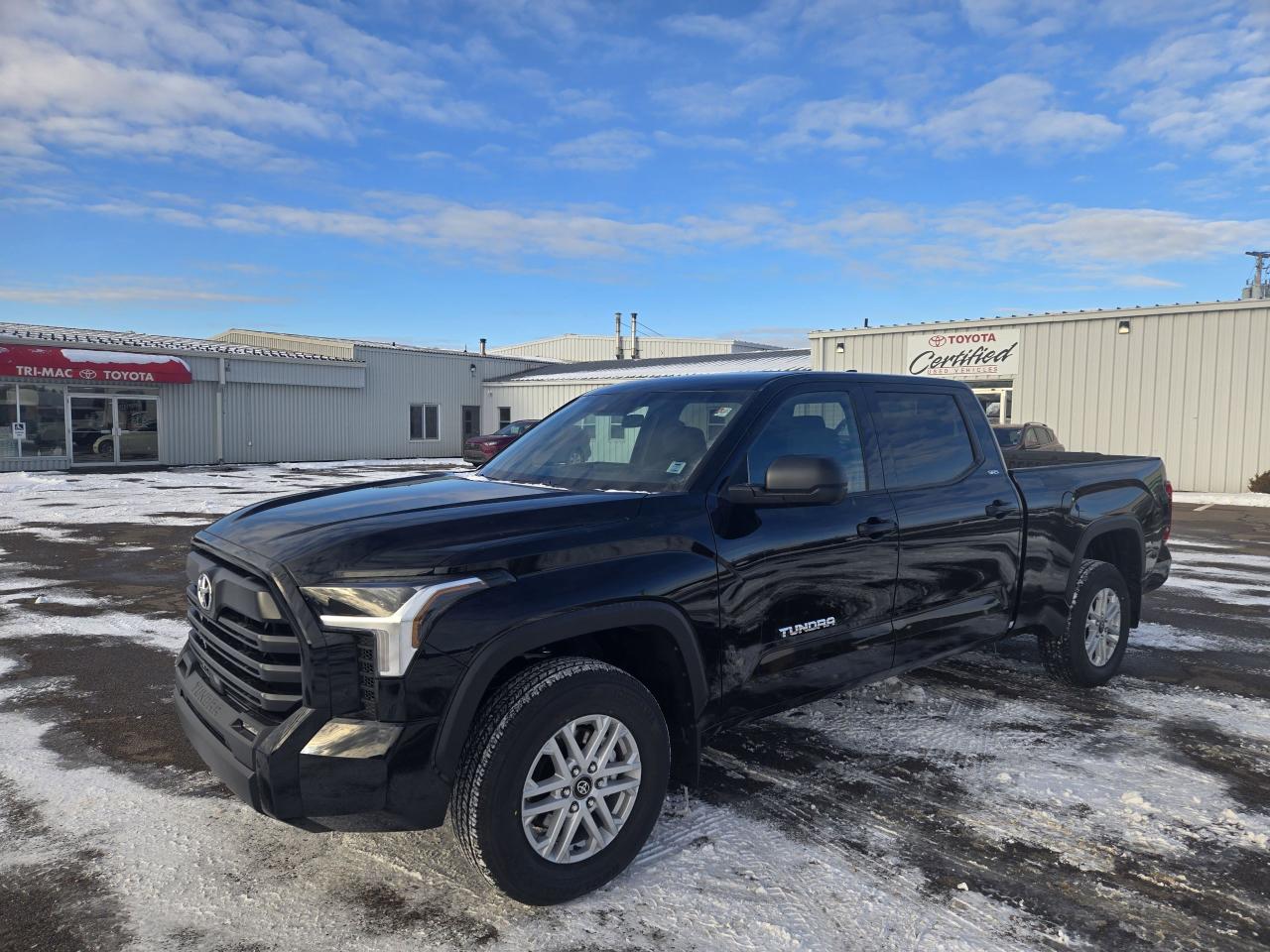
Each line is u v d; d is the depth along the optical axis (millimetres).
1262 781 3814
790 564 3406
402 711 2500
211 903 2803
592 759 2826
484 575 2643
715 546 3172
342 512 3029
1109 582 5105
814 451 3701
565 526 2908
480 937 2623
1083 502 4945
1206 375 18672
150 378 25312
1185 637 6438
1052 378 20781
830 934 2645
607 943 2596
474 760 2594
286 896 2850
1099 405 20094
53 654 5730
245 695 2707
